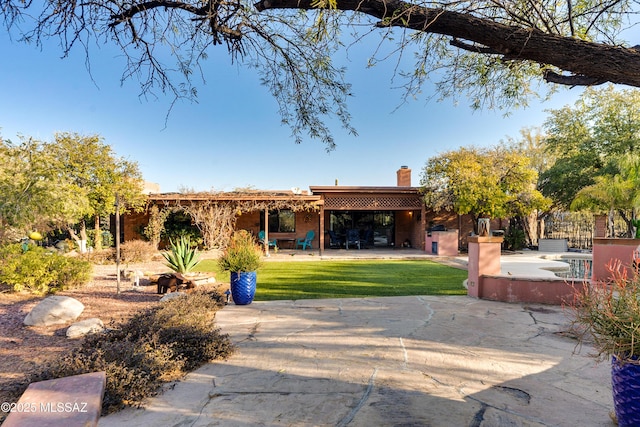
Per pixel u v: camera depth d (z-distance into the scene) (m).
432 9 2.36
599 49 2.06
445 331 4.71
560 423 2.49
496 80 4.11
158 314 4.46
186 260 9.41
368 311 5.84
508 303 6.43
